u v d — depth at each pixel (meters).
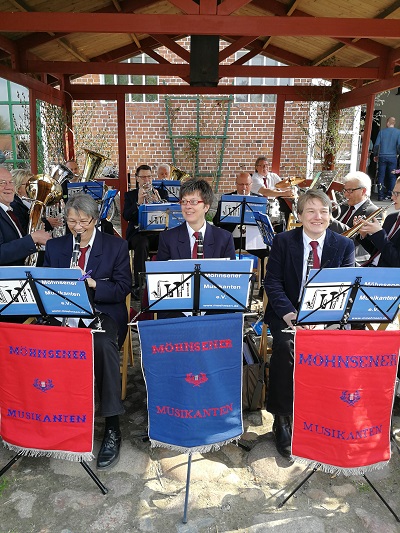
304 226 2.85
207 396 2.27
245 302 2.51
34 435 2.30
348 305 2.34
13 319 2.97
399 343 2.13
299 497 2.32
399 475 2.50
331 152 8.34
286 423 2.67
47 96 6.98
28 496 2.31
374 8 5.32
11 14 3.76
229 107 10.02
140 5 5.78
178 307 2.50
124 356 3.13
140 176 5.46
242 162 10.28
